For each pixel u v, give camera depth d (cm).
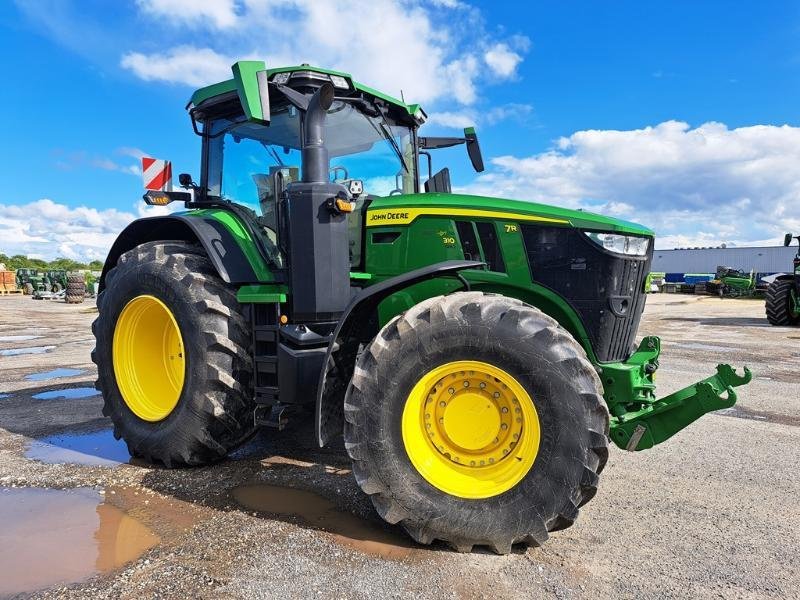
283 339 330
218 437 347
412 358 257
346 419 262
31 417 484
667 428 275
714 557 244
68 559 238
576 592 215
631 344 328
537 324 251
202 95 396
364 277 349
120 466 359
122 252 433
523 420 249
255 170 388
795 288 1339
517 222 317
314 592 212
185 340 342
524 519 240
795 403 535
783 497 312
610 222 305
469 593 213
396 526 272
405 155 423
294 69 348
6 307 2134
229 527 270
